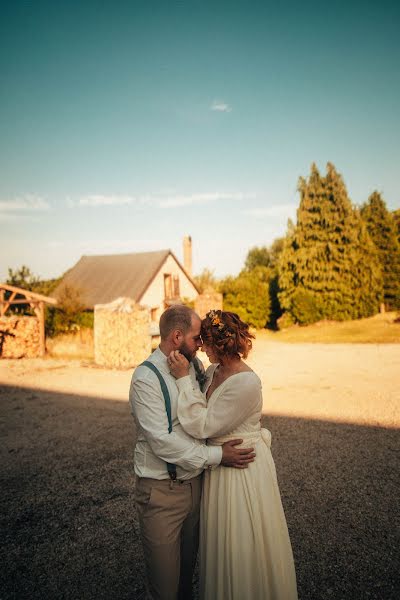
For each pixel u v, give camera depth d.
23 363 12.72
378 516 3.51
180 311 2.13
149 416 1.98
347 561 2.93
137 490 2.09
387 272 25.25
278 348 15.34
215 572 2.04
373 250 23.80
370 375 9.59
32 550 3.18
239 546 1.97
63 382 9.71
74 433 5.95
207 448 2.00
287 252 23.83
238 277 25.83
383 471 4.41
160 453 1.95
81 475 4.52
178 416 1.99
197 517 2.18
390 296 25.23
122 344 11.88
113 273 28.45
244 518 2.00
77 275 29.19
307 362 11.85
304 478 4.28
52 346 16.23
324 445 5.22
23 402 7.83
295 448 5.14
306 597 2.58
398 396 7.54
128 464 4.78
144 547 2.08
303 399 7.59
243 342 2.11
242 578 1.96
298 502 3.79
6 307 14.83
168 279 29.67
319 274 22.69
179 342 2.10
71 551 3.15
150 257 29.06
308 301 22.62
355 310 22.67
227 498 2.02
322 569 2.85
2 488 4.26
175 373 2.04
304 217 23.25
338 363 11.42
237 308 24.22
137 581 2.80
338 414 6.55
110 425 6.27
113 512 3.71
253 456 2.04
